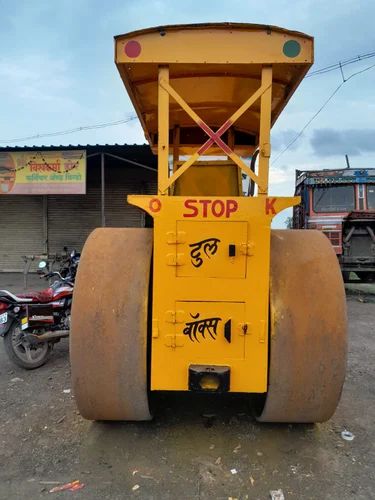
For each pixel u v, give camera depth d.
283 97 3.34
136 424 3.09
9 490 2.37
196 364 2.49
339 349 2.51
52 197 14.03
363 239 9.66
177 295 2.46
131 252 2.73
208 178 3.89
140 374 2.57
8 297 4.35
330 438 2.92
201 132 4.18
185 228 2.43
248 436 2.92
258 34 2.48
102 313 2.57
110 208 13.96
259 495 2.31
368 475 2.50
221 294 2.45
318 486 2.39
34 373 4.32
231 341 2.47
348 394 3.74
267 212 2.41
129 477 2.47
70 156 11.48
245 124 4.02
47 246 14.10
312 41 2.49
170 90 2.56
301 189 11.70
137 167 13.72
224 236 2.42
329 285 2.57
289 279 2.56
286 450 2.75
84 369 2.58
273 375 2.51
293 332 2.48
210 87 3.19
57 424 3.14
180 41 2.49
